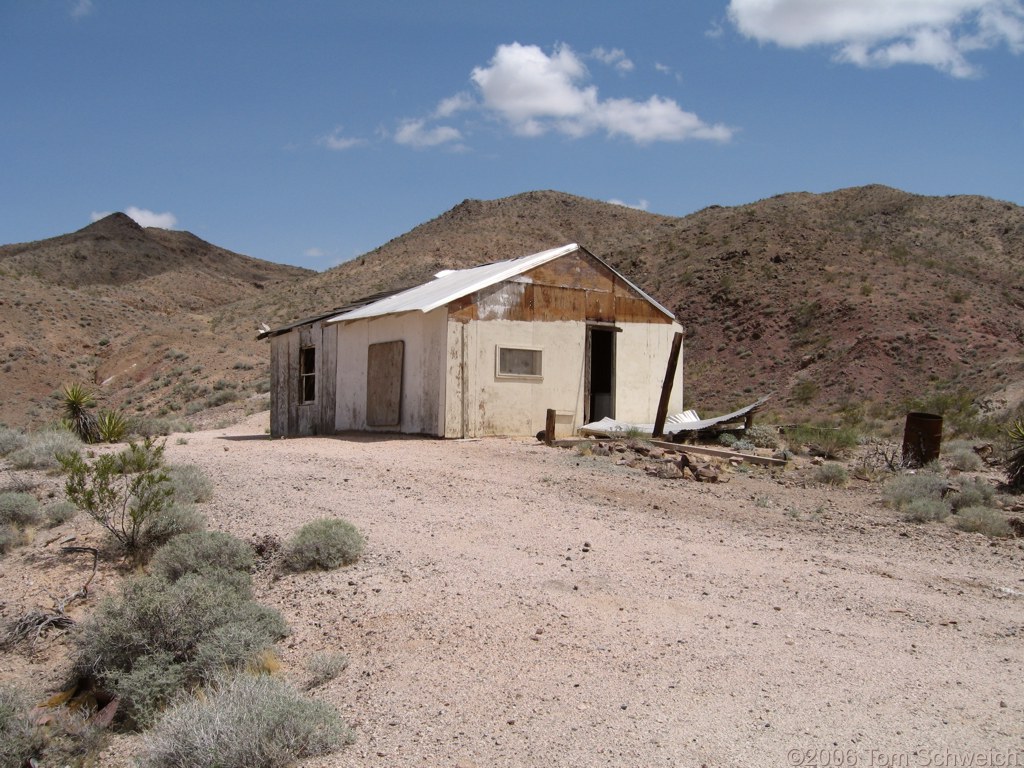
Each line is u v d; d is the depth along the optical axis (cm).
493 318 1906
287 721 504
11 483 1277
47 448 1518
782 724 496
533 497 1172
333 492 1184
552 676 575
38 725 625
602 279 2122
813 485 1433
